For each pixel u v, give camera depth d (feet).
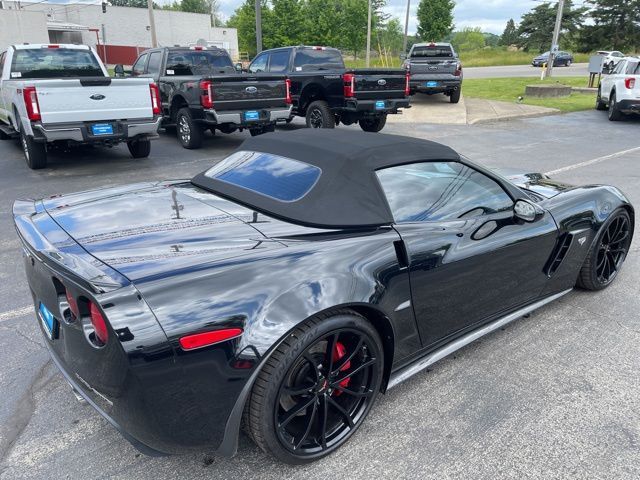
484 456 7.91
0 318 11.84
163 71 35.50
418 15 159.43
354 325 7.45
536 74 120.88
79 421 8.59
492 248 9.64
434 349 9.50
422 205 9.04
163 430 6.40
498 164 29.35
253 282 6.75
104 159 30.04
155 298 6.23
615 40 224.74
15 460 7.70
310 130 10.82
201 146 33.91
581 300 13.29
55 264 6.82
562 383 9.78
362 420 8.20
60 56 30.71
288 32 152.05
